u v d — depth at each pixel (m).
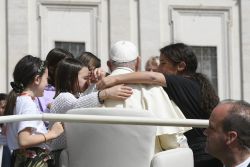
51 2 40.44
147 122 10.47
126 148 10.75
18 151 11.74
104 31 40.78
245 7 41.84
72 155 10.95
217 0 41.69
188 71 12.48
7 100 11.94
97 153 10.82
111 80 11.30
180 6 41.31
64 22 40.50
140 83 11.31
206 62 41.53
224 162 9.12
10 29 39.97
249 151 9.02
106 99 11.23
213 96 12.15
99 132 10.76
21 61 11.98
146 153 10.76
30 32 40.25
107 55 40.75
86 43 40.66
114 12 40.81
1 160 11.61
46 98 13.57
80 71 12.50
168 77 12.02
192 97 12.06
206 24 41.59
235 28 41.84
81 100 11.31
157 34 40.97
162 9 41.19
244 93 41.50
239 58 41.66
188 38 41.47
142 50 40.81
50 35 40.41
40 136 11.40
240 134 8.99
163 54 12.59
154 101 11.23
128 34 40.91
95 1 40.75
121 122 10.45
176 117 11.23
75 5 40.56
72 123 10.85
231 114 9.02
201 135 12.10
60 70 12.49
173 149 11.05
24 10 40.16
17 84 11.95
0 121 10.38
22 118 10.45
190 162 11.16
